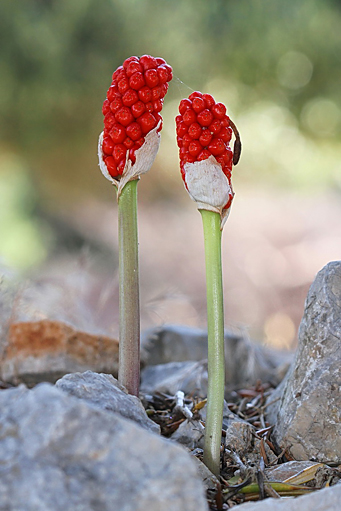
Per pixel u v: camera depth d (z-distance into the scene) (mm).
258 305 3391
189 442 860
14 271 1114
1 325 1004
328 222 3754
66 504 663
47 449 674
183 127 768
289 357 1225
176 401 924
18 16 2961
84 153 3578
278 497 767
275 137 3742
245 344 1102
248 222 3795
